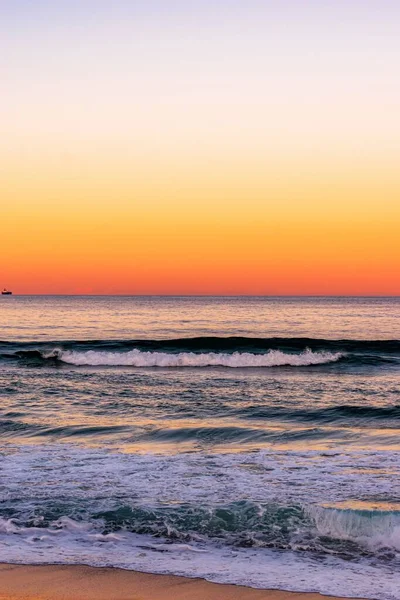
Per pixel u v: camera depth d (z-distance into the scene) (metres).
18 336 40.84
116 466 10.20
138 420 14.14
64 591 5.88
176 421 14.08
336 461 10.52
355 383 20.61
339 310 97.88
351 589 6.00
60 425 13.47
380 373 23.69
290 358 26.39
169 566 6.51
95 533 7.44
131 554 6.84
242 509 8.08
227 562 6.65
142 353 26.36
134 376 21.80
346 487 9.01
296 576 6.30
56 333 43.91
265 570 6.44
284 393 18.20
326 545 7.11
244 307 110.31
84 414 14.80
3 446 11.67
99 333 44.22
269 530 7.50
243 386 19.52
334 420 14.28
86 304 127.88
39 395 17.39
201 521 7.76
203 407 15.77
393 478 9.46
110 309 94.88
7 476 9.62
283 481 9.32
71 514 8.00
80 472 9.85
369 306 126.25
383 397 17.67
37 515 7.97
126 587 5.99
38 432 12.84
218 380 20.94
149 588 5.98
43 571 6.35
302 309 101.38
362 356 27.34
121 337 40.84
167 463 10.41
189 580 6.18
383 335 44.69
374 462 10.45
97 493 8.77
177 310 91.62
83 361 25.91
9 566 6.46
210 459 10.67
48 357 26.53
